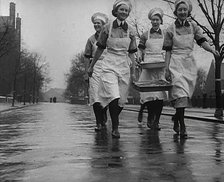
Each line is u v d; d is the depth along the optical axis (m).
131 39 8.52
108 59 8.31
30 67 78.06
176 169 4.84
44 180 4.36
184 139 8.03
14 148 6.83
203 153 6.08
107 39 8.32
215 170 4.78
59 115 20.45
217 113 19.25
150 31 11.21
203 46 8.54
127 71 8.40
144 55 11.31
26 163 5.34
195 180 4.29
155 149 6.53
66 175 4.58
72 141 7.75
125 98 8.47
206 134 9.31
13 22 70.00
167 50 8.55
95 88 10.45
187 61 8.43
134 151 6.31
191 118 19.69
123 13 8.28
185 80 8.37
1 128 11.55
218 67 19.16
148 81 8.59
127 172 4.69
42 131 10.20
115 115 8.23
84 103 80.44
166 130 10.23
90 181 4.27
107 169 4.87
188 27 8.45
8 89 76.88
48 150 6.51
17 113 24.23
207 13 18.55
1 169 4.95
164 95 10.27
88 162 5.35
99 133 9.49
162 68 10.26
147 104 10.82
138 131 9.88
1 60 68.88
